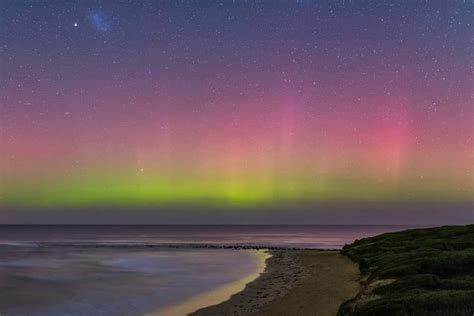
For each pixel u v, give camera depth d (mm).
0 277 42219
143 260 61625
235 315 23188
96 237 168125
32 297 30656
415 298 19172
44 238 155750
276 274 41938
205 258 64250
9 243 115750
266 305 25484
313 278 37344
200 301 28031
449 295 19234
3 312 25797
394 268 30359
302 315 22406
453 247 44188
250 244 112375
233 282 37031
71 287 35250
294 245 106688
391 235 67062
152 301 28547
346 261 52312
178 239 149125
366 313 18953
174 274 43969
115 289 33938
